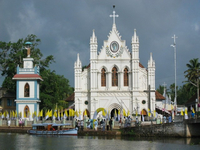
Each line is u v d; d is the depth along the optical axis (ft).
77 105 346.74
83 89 349.61
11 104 390.21
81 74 350.02
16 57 375.86
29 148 211.20
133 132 258.16
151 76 345.10
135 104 341.21
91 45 346.95
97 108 342.44
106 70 346.13
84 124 291.38
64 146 216.95
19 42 384.68
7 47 380.37
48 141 237.45
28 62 345.72
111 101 343.26
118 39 347.77
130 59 346.13
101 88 345.72
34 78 335.47
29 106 335.06
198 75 386.93
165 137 249.75
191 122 241.96
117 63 346.33
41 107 374.22
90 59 345.92
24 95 336.08
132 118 329.93
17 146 217.97
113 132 261.44
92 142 232.12
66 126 298.56
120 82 345.10
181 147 209.36
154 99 342.23
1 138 253.24
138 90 342.23
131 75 346.13
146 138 248.93
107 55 346.95
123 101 343.67
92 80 344.49
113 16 349.41
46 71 378.12
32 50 386.73
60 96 439.63
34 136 265.54
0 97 387.75
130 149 205.46
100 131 265.13
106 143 227.40
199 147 208.85
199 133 249.96
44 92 377.50
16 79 337.52
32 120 322.34
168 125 249.96
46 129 283.79
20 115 326.03
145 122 291.58
